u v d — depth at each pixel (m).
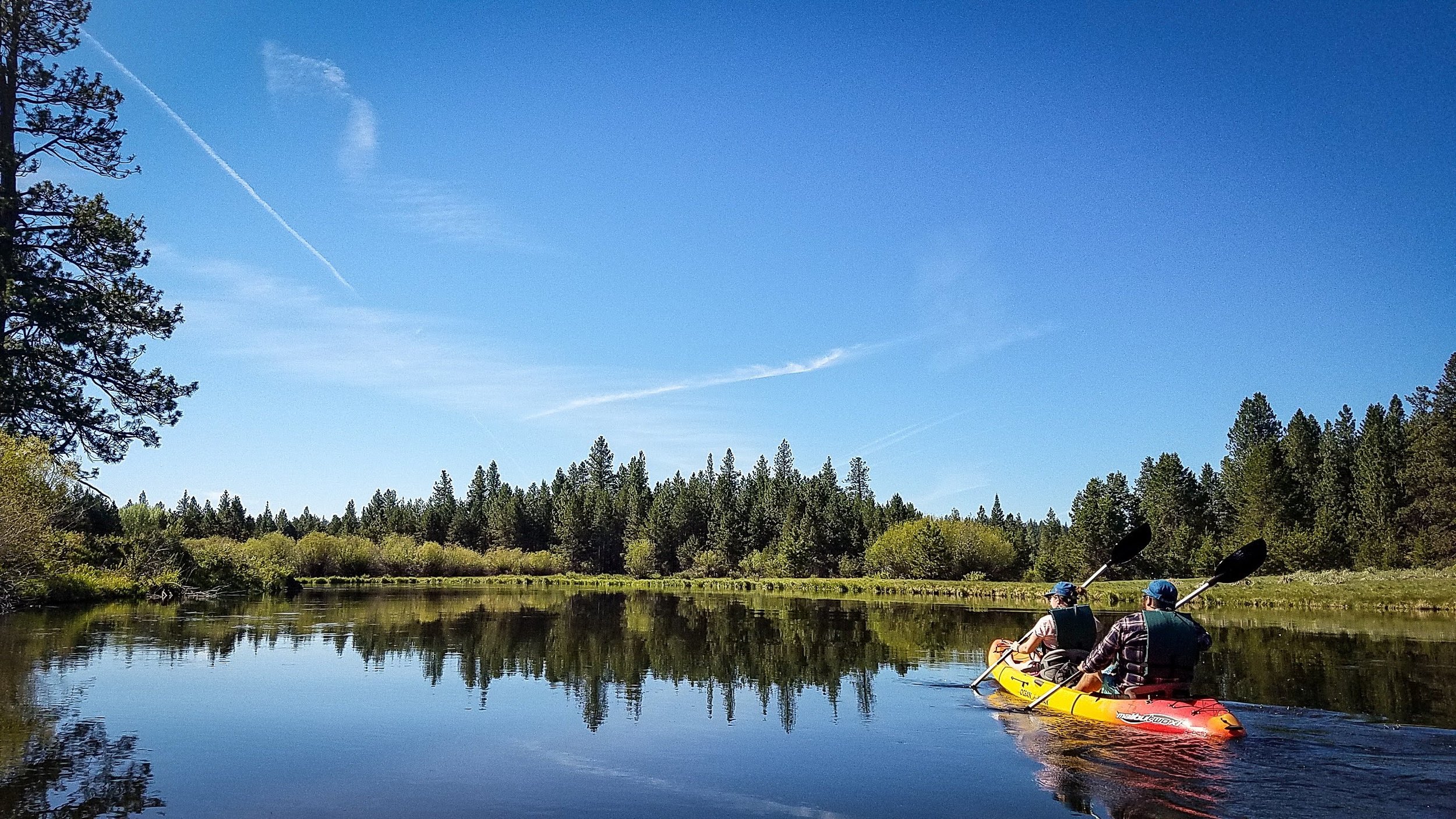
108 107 26.22
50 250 25.42
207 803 5.61
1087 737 7.75
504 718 8.68
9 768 6.38
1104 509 67.88
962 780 6.38
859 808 5.68
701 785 6.25
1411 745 7.17
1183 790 5.98
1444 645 15.17
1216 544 67.50
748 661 13.52
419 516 120.75
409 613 23.53
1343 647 14.98
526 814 5.48
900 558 68.56
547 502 120.25
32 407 24.33
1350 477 71.56
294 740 7.48
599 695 10.12
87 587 24.27
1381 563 56.94
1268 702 9.20
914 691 10.56
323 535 59.62
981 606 31.61
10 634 15.44
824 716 8.93
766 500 102.88
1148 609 8.75
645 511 113.00
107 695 9.47
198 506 99.62
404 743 7.47
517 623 20.89
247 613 21.78
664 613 26.20
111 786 5.95
